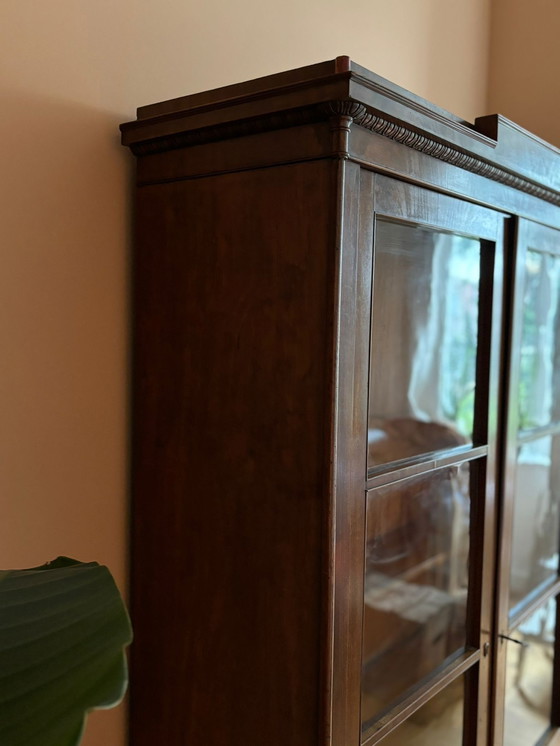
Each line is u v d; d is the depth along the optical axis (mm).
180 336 872
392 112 714
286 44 1191
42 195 841
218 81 1064
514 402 1143
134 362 955
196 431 860
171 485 896
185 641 887
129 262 952
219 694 847
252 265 782
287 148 734
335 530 732
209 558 853
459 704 1077
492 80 1835
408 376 937
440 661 1021
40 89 829
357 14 1356
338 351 714
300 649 757
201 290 841
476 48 1772
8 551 836
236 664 825
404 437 928
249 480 801
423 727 982
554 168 1139
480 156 903
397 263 862
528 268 1173
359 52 1370
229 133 782
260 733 800
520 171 1022
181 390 875
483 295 1055
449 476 1001
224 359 821
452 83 1688
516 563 1249
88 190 893
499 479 1124
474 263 1033
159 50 969
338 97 658
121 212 936
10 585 393
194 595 873
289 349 752
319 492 731
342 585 750
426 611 979
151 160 892
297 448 750
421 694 931
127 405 964
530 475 1277
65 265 874
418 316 934
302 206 727
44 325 856
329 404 717
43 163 839
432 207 864
